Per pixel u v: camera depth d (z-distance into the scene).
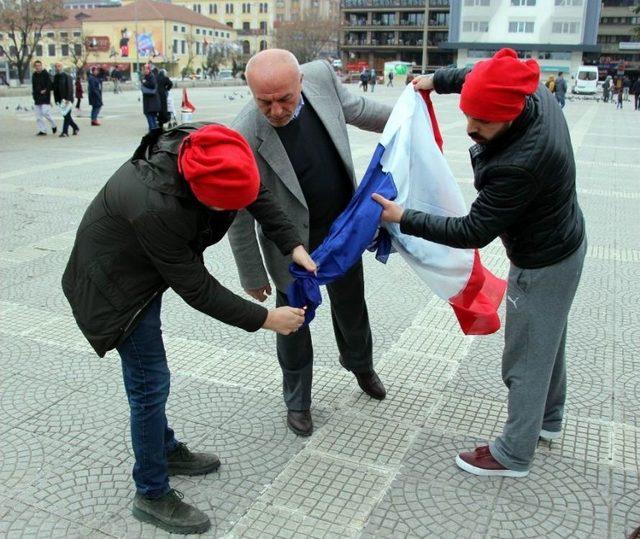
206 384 3.56
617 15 81.00
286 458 2.91
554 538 2.42
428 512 2.56
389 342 4.11
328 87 2.86
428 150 2.75
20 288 4.93
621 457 2.92
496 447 2.77
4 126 16.22
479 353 3.95
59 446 2.97
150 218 2.04
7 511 2.55
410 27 79.88
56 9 41.97
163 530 2.45
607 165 11.12
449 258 2.77
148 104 14.67
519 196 2.21
